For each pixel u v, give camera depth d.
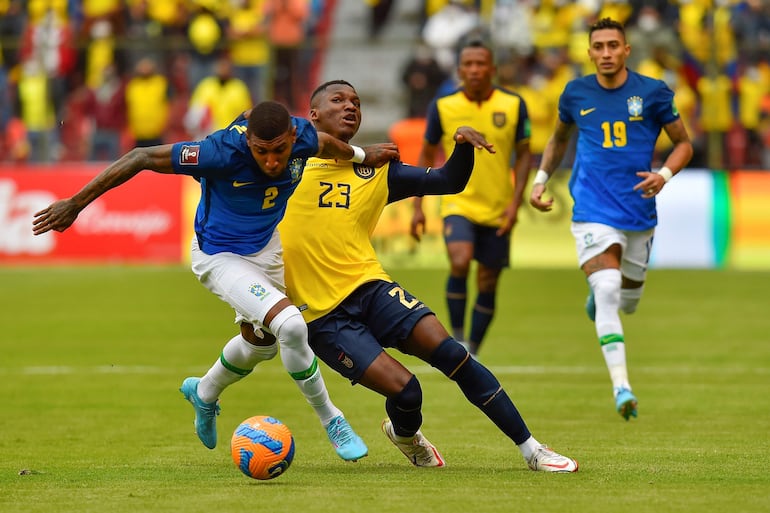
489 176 37.44
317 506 17.98
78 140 75.12
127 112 74.75
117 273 66.69
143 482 20.52
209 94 74.69
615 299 28.64
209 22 76.94
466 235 37.56
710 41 70.62
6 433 27.00
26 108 75.12
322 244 22.58
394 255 67.69
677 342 43.81
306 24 78.00
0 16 76.56
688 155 29.62
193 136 74.88
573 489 19.47
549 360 39.69
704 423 28.08
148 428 27.75
